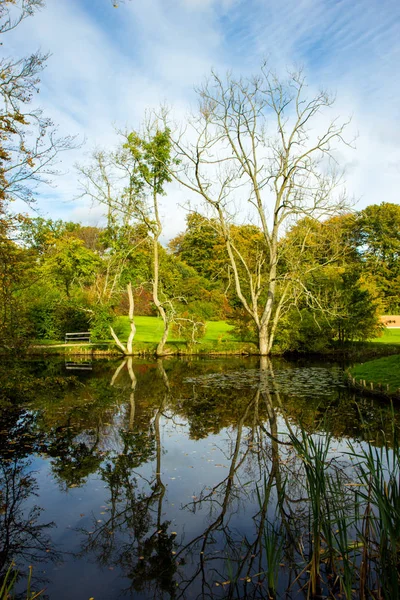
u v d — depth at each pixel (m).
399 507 3.93
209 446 9.70
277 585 4.64
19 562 5.34
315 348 28.59
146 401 14.83
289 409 13.01
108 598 4.56
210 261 56.59
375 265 56.94
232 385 17.64
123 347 30.52
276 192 27.33
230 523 6.11
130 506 6.77
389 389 13.49
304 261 29.06
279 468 8.17
